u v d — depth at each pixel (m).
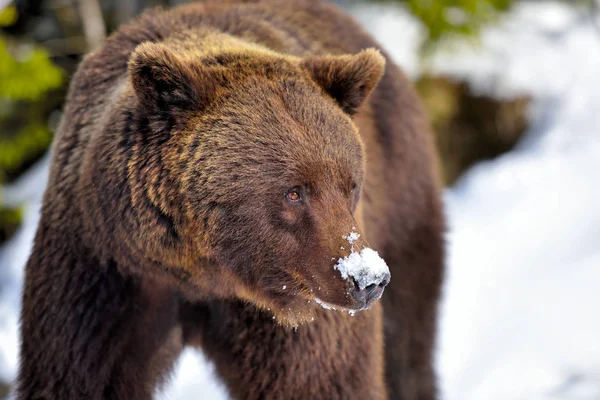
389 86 10.64
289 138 6.93
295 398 8.24
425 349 11.51
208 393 13.34
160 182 7.12
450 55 22.28
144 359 8.45
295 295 7.33
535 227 17.58
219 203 6.96
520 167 20.61
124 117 7.36
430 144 11.55
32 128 20.12
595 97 22.09
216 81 7.24
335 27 10.77
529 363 13.43
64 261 7.88
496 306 15.22
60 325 7.89
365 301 6.76
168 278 7.66
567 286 15.20
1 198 19.03
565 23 23.77
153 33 8.57
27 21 21.62
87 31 20.89
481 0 21.62
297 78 7.43
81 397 8.02
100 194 7.39
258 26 9.17
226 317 8.28
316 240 6.88
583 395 12.27
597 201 17.70
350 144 7.16
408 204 10.72
